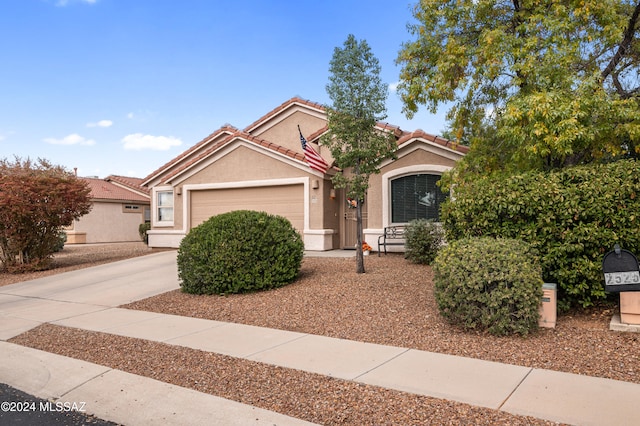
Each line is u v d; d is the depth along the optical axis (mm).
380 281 9922
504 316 6293
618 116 8422
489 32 9250
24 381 5652
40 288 11969
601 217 6801
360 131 10688
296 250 10477
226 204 17203
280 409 4496
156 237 18609
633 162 6977
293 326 7445
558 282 7156
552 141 8031
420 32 10430
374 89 10570
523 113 8391
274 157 16062
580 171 7148
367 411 4355
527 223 7398
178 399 4840
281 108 18094
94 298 10430
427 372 5250
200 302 9422
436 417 4176
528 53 9016
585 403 4324
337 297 8875
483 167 10203
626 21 8969
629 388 4633
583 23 9180
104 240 29031
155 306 9336
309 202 15484
